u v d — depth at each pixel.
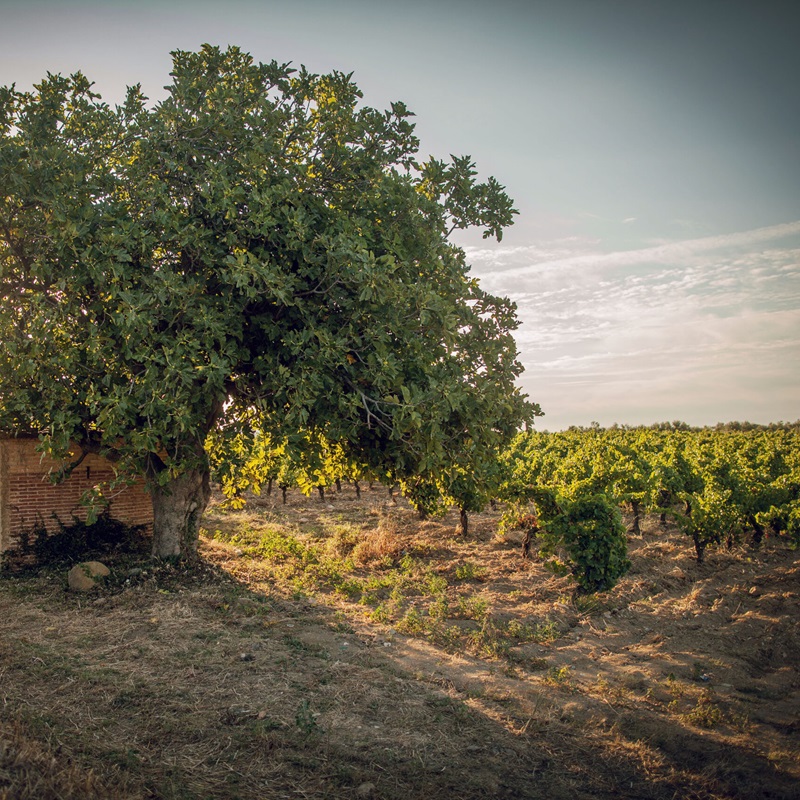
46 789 5.32
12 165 10.80
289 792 6.13
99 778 5.70
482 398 11.74
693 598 13.86
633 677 9.76
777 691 9.41
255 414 12.70
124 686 8.33
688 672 10.07
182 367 10.57
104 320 11.30
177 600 12.38
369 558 17.34
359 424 11.68
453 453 12.13
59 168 11.08
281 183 11.77
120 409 10.30
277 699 8.17
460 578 15.48
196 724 7.35
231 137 12.36
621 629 12.23
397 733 7.51
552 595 14.18
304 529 21.89
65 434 11.05
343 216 12.16
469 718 8.05
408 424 11.01
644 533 21.53
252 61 13.28
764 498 19.41
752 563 17.30
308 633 11.12
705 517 16.61
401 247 12.15
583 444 32.59
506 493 16.33
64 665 8.97
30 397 11.68
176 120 12.12
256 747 6.91
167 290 10.73
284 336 11.73
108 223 11.15
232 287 11.56
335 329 11.80
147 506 18.56
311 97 13.42
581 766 7.11
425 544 18.59
